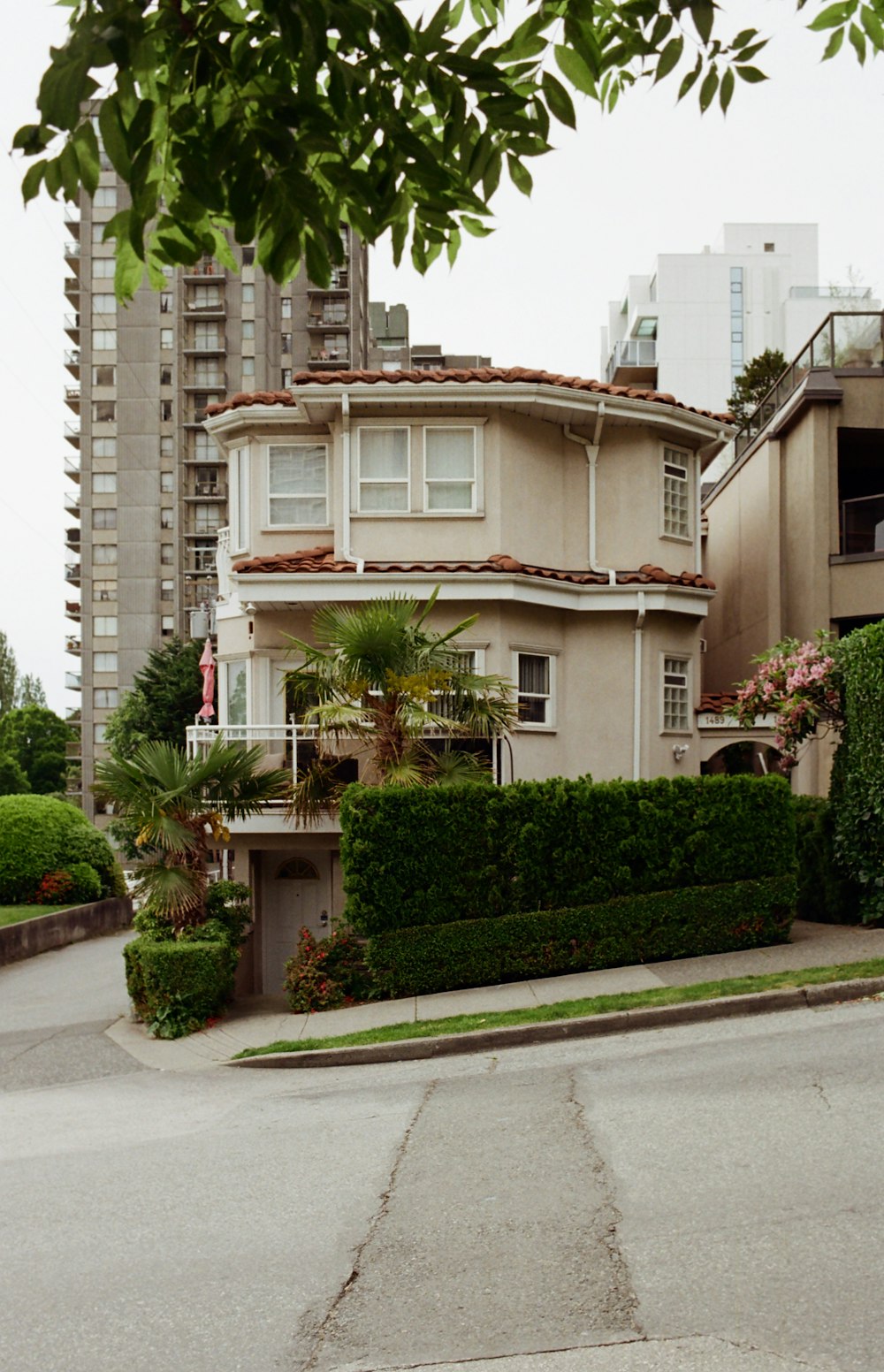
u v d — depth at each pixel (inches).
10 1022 632.4
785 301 2787.9
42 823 1142.3
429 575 717.9
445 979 540.1
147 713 1835.6
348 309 3506.4
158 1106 396.5
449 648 652.7
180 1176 293.1
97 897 1162.6
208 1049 494.0
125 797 571.2
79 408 3435.0
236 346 3373.5
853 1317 180.7
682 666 821.2
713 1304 189.2
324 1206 258.2
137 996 556.7
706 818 564.7
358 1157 297.7
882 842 562.6
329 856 719.7
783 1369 166.4
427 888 545.3
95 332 3341.5
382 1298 202.7
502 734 657.0
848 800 577.9
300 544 779.4
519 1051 429.1
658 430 807.7
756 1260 205.5
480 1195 255.9
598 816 560.7
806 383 836.0
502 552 745.0
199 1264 225.8
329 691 601.9
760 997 443.2
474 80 151.9
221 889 617.6
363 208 159.3
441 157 162.2
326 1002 539.8
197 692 1830.7
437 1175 274.8
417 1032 455.5
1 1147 347.6
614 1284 200.4
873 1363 166.4
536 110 161.8
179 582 3282.5
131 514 3297.2
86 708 3275.1
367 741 612.1
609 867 559.5
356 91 146.9
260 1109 375.2
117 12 128.9
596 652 787.4
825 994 444.1
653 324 2910.9
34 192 140.9
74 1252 238.1
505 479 753.0
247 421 781.9
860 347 844.6
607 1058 392.2
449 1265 215.6
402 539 749.9
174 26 136.0
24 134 136.9
